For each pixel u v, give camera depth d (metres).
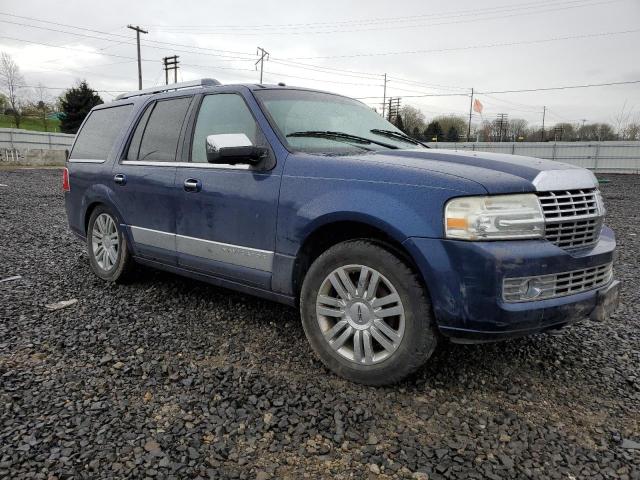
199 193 3.51
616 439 2.28
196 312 3.88
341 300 2.81
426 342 2.54
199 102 3.83
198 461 2.05
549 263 2.45
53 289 4.44
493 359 3.12
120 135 4.49
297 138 3.25
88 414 2.38
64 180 5.18
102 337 3.34
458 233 2.40
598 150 32.78
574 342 3.44
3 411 2.39
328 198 2.79
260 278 3.19
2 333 3.37
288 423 2.35
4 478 1.91
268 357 3.09
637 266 5.86
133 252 4.30
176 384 2.71
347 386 2.74
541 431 2.34
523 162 2.82
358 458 2.11
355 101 4.30
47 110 64.56
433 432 2.31
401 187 2.58
